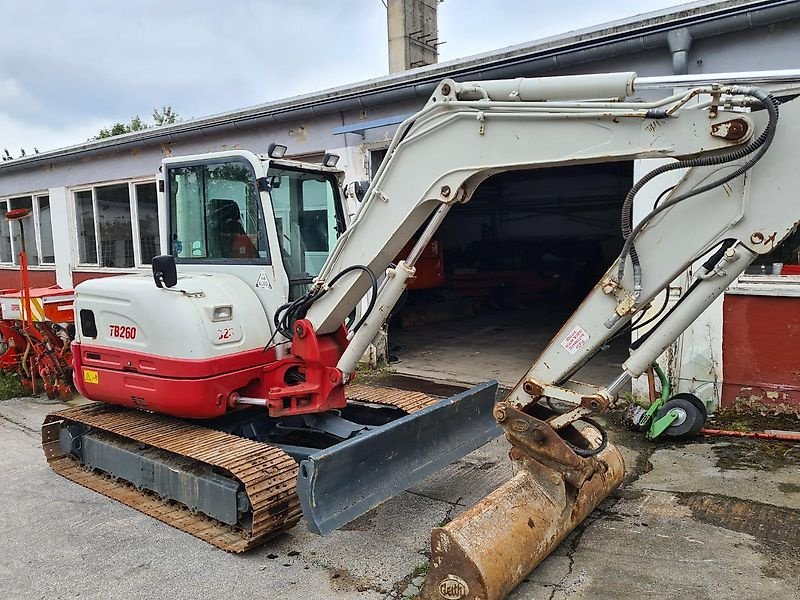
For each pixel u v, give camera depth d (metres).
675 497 3.93
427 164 3.08
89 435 4.47
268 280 3.96
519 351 8.29
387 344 7.72
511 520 2.88
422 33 10.67
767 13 4.77
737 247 2.46
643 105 2.47
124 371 4.02
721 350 5.46
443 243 16.16
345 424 4.04
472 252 14.30
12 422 5.93
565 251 13.87
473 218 15.79
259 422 4.29
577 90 2.67
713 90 2.33
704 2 5.08
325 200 4.53
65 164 11.10
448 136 2.99
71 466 4.59
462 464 4.55
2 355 7.14
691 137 2.40
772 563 3.15
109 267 10.75
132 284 3.98
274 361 3.99
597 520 3.65
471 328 10.31
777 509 3.73
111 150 10.12
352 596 2.94
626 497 3.95
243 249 4.09
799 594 2.89
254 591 3.01
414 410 4.25
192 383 3.64
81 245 11.27
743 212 2.43
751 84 3.80
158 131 9.20
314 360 3.74
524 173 14.89
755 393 5.39
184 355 3.66
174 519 3.69
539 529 2.96
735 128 2.31
